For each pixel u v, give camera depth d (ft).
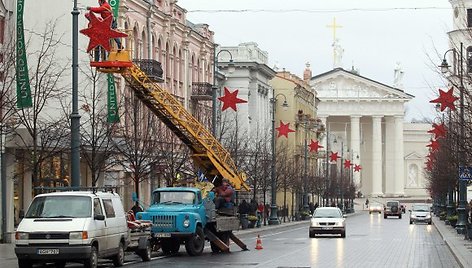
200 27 295.07
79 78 186.50
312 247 164.66
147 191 227.40
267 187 325.21
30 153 151.33
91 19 117.08
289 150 405.59
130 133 184.44
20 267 106.01
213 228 144.25
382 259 131.44
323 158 507.71
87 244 104.06
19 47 133.90
